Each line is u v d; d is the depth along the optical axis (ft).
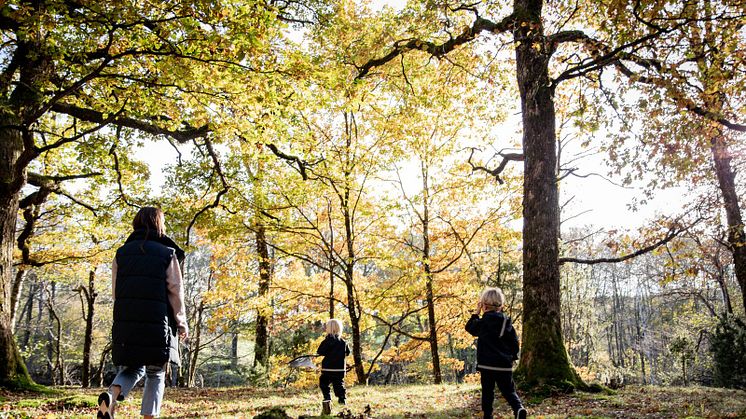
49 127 51.03
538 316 30.89
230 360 128.16
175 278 11.91
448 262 68.64
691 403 24.20
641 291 174.09
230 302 56.90
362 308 62.44
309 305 65.92
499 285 71.46
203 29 26.53
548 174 32.71
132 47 30.25
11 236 33.81
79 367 131.75
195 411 26.03
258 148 38.06
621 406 24.12
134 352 10.97
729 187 50.98
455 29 44.21
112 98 38.47
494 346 16.93
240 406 28.09
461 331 69.26
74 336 128.36
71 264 62.39
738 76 25.98
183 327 11.96
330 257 57.62
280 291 61.11
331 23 50.03
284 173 53.83
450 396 30.58
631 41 26.40
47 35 31.60
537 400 26.40
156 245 11.97
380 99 45.75
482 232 67.82
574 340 91.40
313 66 31.09
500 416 22.09
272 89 30.40
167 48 27.84
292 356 62.64
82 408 25.00
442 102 50.14
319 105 34.30
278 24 27.14
